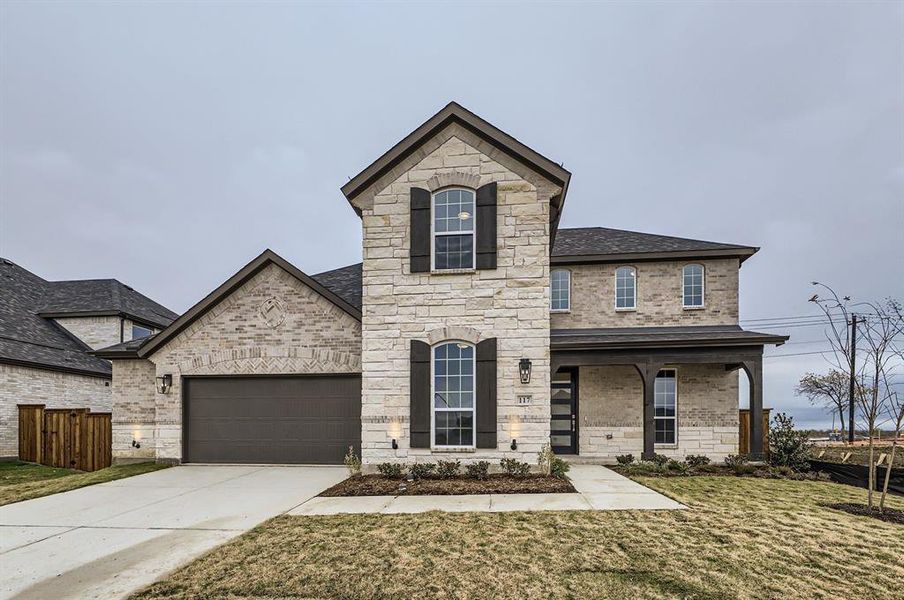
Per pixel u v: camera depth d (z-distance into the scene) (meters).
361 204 10.88
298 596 4.53
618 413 14.07
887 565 5.15
